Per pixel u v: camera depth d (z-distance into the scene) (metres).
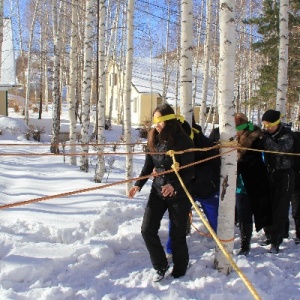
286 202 4.95
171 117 3.96
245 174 4.91
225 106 4.09
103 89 10.15
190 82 5.45
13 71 29.73
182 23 5.50
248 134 4.97
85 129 11.47
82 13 19.41
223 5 4.03
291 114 26.78
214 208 4.80
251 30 25.77
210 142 4.74
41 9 27.14
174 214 3.94
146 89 35.19
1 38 12.73
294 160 5.23
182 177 3.91
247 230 4.88
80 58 25.36
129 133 8.09
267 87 21.38
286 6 8.78
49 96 47.72
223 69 4.07
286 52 8.80
